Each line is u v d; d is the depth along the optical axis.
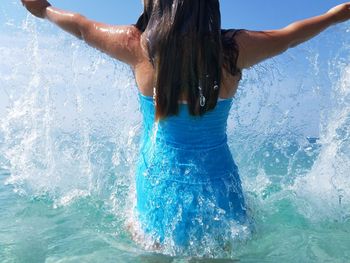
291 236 2.65
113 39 2.39
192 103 2.26
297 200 3.29
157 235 2.38
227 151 2.50
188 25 2.16
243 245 2.40
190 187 2.37
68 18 2.48
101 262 2.23
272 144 3.97
